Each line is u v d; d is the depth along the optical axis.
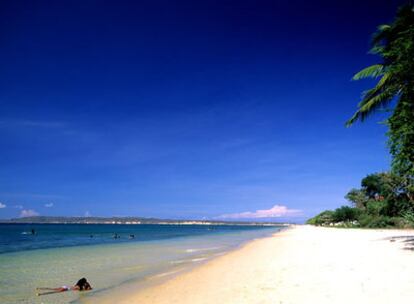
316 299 7.49
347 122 19.72
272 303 7.45
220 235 60.41
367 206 64.44
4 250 27.44
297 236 40.50
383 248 17.75
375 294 7.59
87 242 39.72
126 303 8.80
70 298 9.61
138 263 17.58
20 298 9.67
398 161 15.25
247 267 13.76
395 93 17.05
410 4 16.23
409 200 33.28
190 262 17.44
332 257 14.84
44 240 45.25
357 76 18.98
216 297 8.58
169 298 9.02
